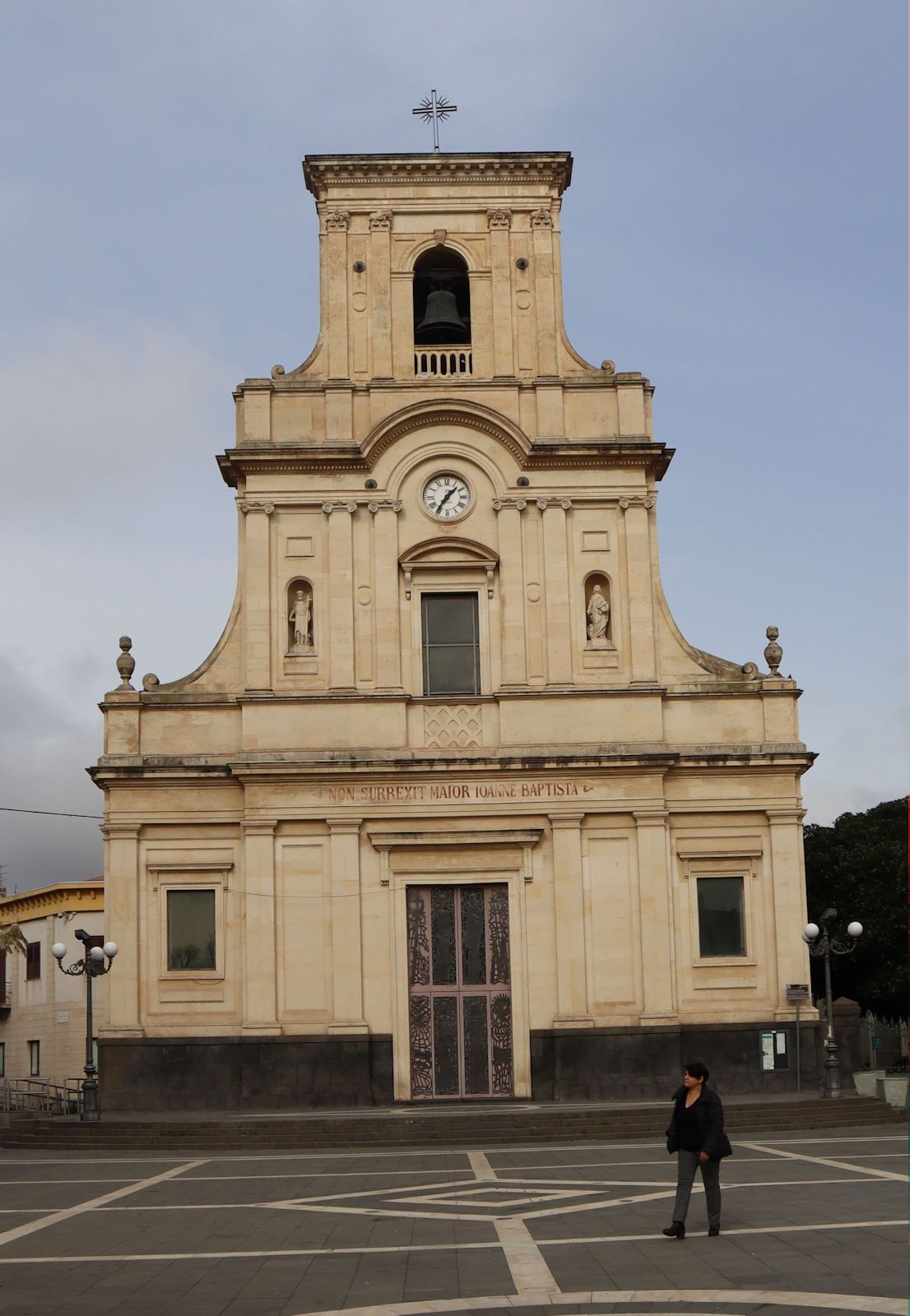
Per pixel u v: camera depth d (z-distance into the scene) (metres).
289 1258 21.83
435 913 46.69
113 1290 19.75
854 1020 46.44
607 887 46.47
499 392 49.06
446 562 48.06
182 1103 45.12
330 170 49.97
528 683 47.50
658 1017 45.59
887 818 70.06
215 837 46.72
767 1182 28.73
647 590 48.16
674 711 47.97
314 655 47.53
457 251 50.09
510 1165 33.34
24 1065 75.19
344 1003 45.38
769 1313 16.88
